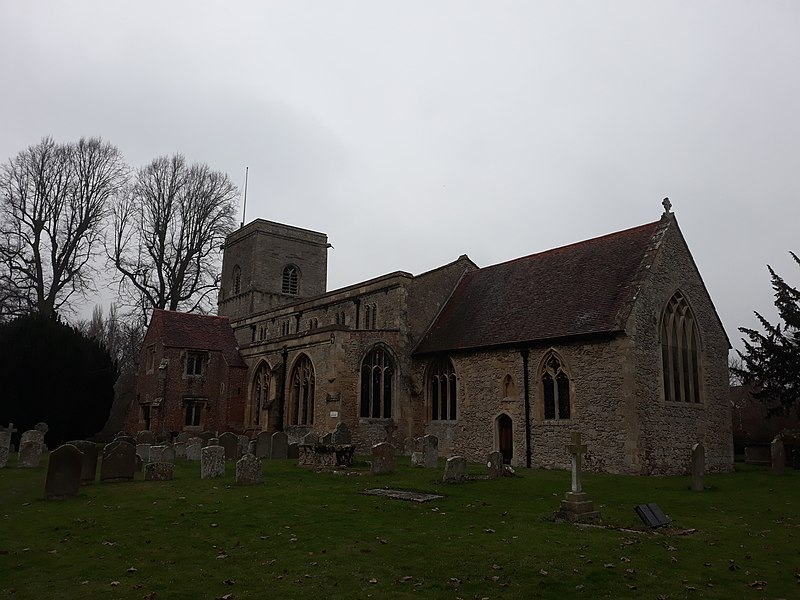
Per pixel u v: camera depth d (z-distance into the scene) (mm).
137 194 45344
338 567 8336
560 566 8383
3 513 12227
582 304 23453
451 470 17000
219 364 36500
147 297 44625
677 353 23047
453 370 27594
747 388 44781
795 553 9562
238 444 26578
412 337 30031
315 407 29016
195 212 46500
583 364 21922
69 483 14031
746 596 7336
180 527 10906
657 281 22656
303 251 50688
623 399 20500
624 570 8266
